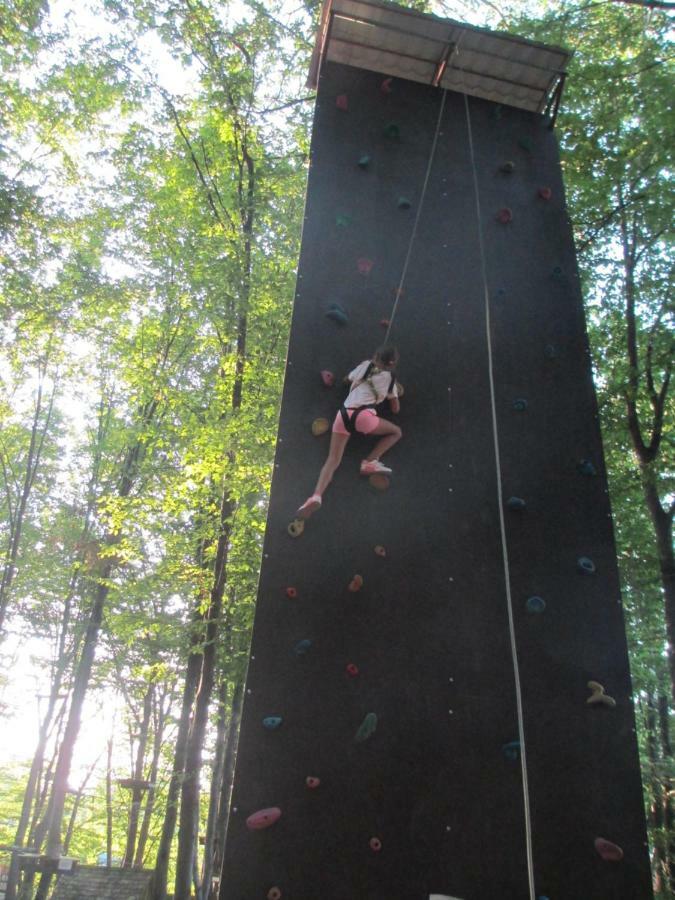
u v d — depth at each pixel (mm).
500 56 6273
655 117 10117
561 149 11102
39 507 21172
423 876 3568
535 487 4789
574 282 5660
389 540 4461
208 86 13664
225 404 13789
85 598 18922
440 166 5957
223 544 13359
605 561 4590
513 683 4121
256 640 4059
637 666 16281
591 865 3666
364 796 3727
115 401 19375
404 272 5402
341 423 4609
